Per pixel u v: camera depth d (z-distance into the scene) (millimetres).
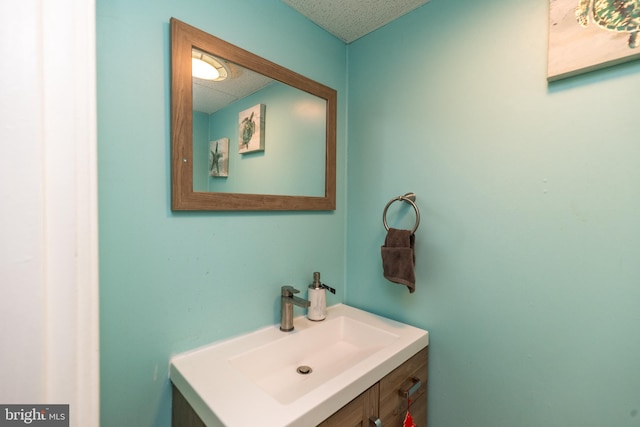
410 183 1164
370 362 848
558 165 829
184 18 843
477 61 981
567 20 782
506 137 922
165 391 836
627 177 728
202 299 911
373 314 1274
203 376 771
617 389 749
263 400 674
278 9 1095
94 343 591
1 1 479
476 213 991
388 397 884
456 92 1032
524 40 882
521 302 902
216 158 917
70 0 550
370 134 1303
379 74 1265
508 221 923
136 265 776
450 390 1060
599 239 769
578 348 805
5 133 481
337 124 1348
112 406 747
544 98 849
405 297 1187
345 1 1101
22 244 500
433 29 1091
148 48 783
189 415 742
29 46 501
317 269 1281
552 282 845
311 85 1200
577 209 800
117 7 730
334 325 1199
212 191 910
